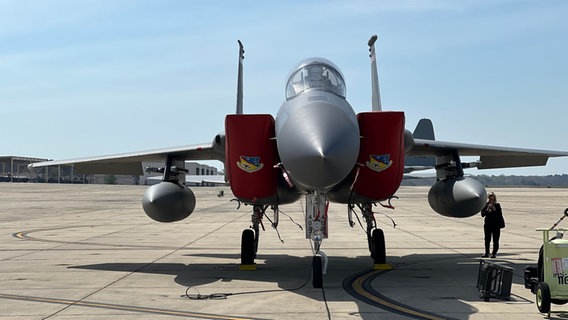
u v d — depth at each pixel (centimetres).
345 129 762
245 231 1104
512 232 1947
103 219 2662
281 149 780
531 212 3200
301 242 1634
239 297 813
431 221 2528
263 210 1119
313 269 883
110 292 855
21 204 4166
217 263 1187
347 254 1343
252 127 878
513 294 836
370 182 905
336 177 741
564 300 718
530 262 1198
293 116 794
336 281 951
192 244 1578
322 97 840
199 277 999
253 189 903
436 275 1016
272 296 820
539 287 704
